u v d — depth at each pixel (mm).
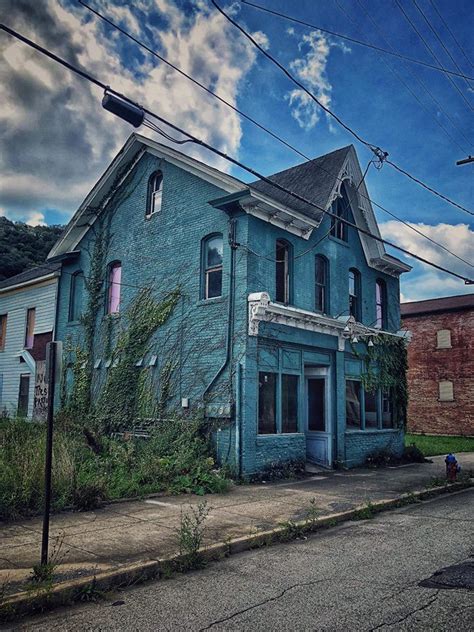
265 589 5730
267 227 14703
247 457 13180
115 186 18969
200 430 14008
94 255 19344
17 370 23312
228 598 5477
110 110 8055
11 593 5277
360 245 19109
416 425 35031
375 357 18859
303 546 7656
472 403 32844
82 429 15156
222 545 7176
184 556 6590
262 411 14039
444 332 34656
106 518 8797
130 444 14062
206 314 14711
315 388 17094
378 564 6594
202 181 15703
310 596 5465
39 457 9953
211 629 4688
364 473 15602
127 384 16469
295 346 15320
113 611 5191
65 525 8258
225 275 14438
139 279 17266
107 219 19172
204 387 14250
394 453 19312
